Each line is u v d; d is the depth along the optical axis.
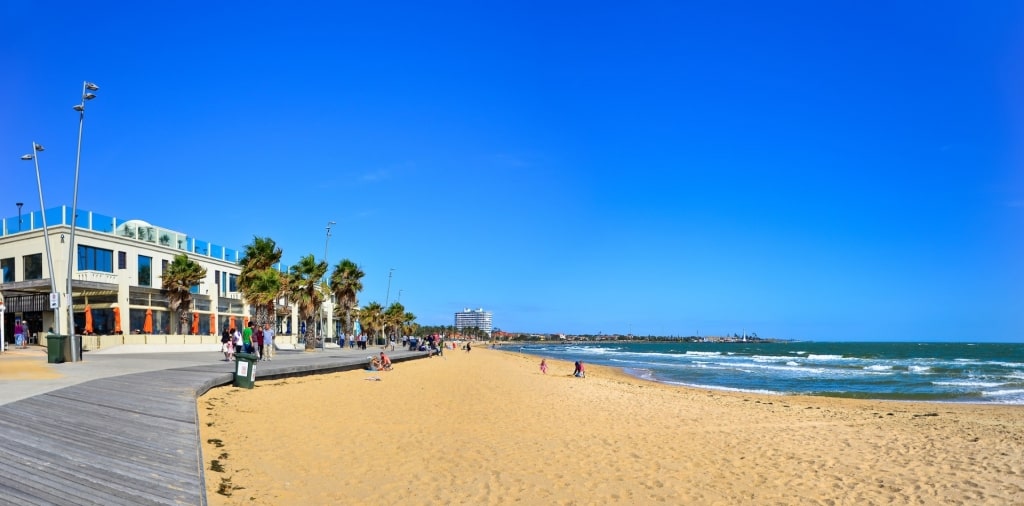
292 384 22.27
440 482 10.23
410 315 141.50
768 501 10.04
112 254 43.38
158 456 8.60
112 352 34.97
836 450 14.40
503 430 15.53
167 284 45.28
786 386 43.12
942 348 186.50
